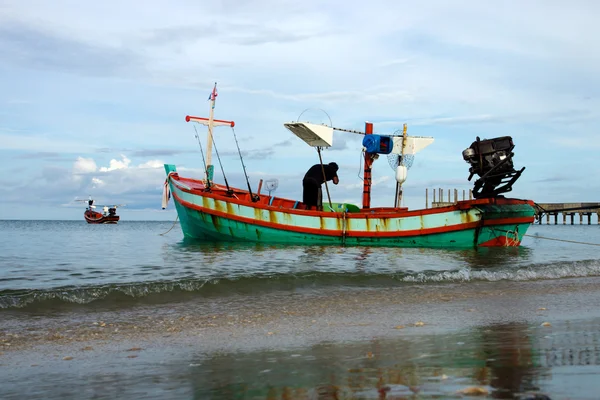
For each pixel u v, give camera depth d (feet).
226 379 15.53
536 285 40.34
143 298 33.81
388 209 78.13
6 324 26.07
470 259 57.06
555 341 19.80
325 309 29.96
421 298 33.81
